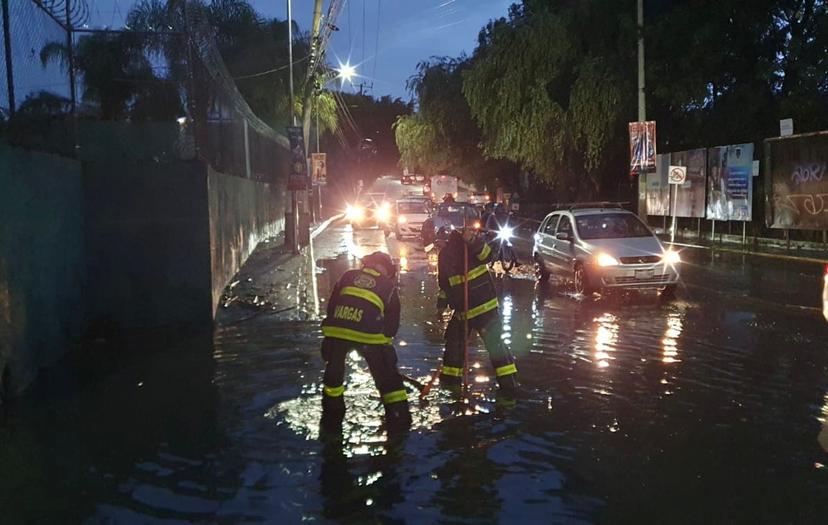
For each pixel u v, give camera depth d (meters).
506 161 41.59
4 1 7.46
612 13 26.52
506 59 28.53
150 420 6.25
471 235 7.38
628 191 30.22
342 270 17.28
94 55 14.58
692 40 23.53
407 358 8.54
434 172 44.47
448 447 5.59
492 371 7.91
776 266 17.50
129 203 10.47
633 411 6.46
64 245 9.11
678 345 9.13
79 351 9.00
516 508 4.56
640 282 12.95
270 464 5.26
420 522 4.38
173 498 4.71
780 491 4.80
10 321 7.00
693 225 26.09
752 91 23.64
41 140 8.68
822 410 6.49
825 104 22.38
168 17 13.05
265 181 26.48
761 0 22.75
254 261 19.02
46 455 5.45
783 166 19.53
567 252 14.16
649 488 4.85
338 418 6.23
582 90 26.17
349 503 4.63
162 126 15.79
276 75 37.19
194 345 9.25
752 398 6.86
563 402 6.73
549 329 10.22
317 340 9.47
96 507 4.58
